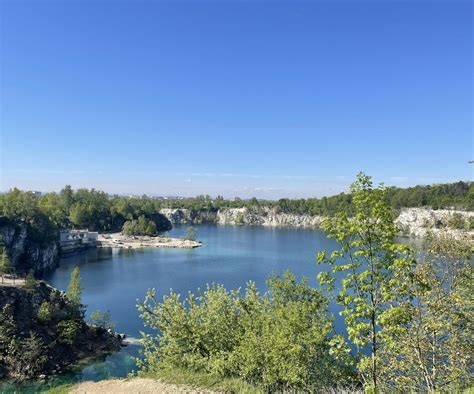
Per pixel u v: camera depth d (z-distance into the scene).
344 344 16.59
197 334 26.38
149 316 28.16
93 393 21.59
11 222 133.12
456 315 18.58
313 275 104.06
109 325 67.12
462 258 19.33
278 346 21.80
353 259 15.36
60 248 162.62
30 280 68.06
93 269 133.25
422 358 19.03
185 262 145.12
